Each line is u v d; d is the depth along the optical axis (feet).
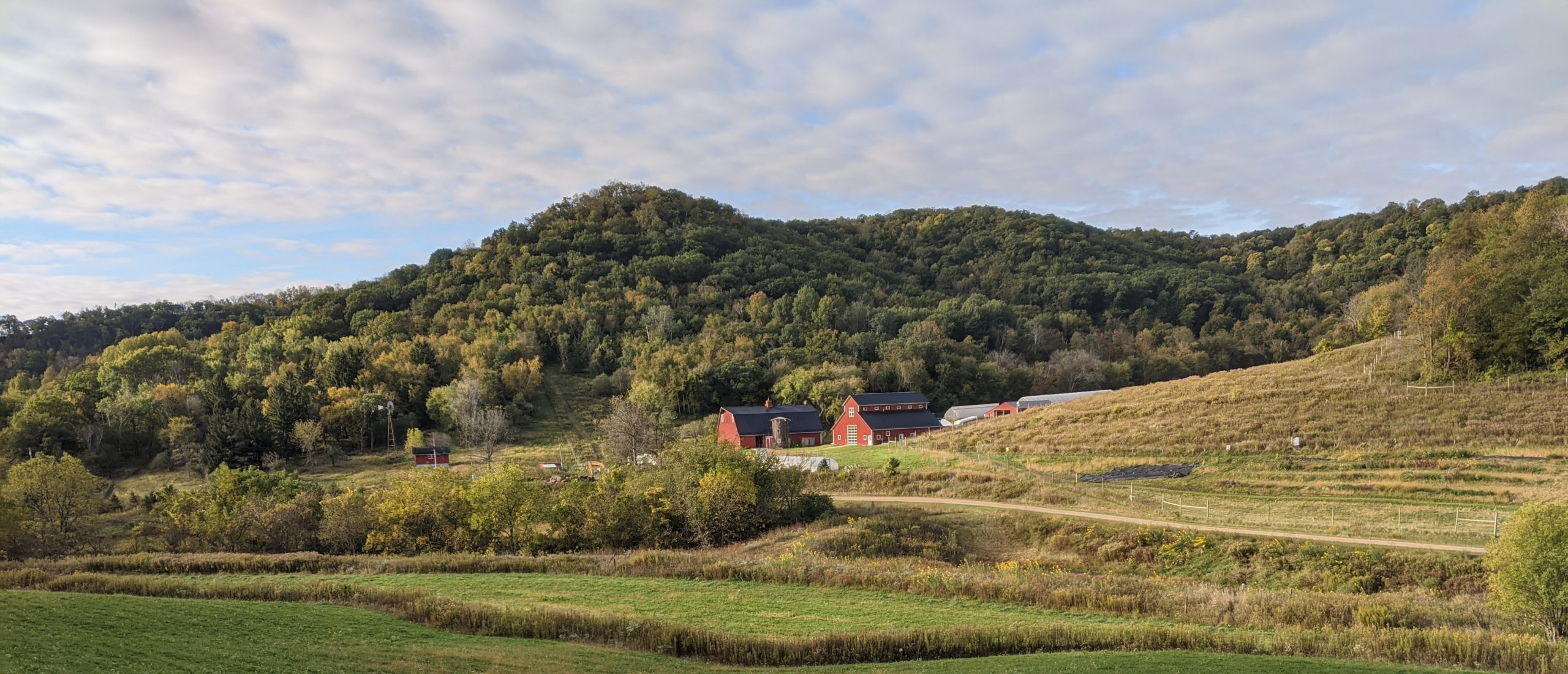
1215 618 95.50
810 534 160.35
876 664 80.94
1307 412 218.59
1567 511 86.99
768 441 341.62
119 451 346.74
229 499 189.67
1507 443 175.83
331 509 176.35
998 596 107.65
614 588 115.96
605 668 74.28
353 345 453.17
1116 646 84.89
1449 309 229.45
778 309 564.71
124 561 135.44
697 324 545.03
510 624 90.33
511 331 509.76
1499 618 90.94
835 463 246.27
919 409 350.43
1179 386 281.54
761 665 81.05
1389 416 203.92
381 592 104.99
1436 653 77.97
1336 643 81.92
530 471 279.90
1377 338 296.30
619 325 540.52
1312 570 124.88
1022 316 603.26
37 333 642.63
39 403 338.34
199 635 76.18
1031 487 192.44
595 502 171.53
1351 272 620.08
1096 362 496.23
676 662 79.92
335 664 68.39
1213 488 179.63
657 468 194.49
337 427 354.54
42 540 187.42
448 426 395.34
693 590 114.52
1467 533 132.36
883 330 543.39
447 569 132.46
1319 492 166.20
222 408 358.84
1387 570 121.29
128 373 420.77
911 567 129.90
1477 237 290.35
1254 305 609.01
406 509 167.22
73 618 77.77
